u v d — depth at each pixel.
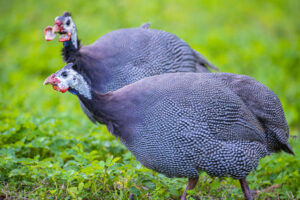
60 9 28.42
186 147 10.72
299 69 24.75
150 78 11.30
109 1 27.64
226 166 10.98
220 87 11.23
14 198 10.48
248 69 23.39
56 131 13.85
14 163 11.50
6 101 17.22
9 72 22.20
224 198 11.77
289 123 18.47
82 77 10.85
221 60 23.27
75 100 19.38
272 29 31.41
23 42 25.67
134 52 13.55
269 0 34.38
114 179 11.12
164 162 10.88
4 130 13.30
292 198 12.17
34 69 22.55
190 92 10.88
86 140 13.50
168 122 10.66
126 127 10.80
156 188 11.12
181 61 14.22
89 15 27.69
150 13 27.86
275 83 21.66
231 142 11.01
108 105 10.85
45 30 13.34
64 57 13.45
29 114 15.67
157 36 14.09
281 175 13.05
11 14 29.81
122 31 14.02
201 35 26.47
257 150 11.38
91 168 10.64
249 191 11.67
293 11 34.12
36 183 10.96
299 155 13.61
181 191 11.89
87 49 13.34
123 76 13.35
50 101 19.05
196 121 10.70
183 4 31.03
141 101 10.80
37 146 12.44
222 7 31.92
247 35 27.58
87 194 10.81
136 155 11.12
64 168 11.48
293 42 27.88
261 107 11.62
